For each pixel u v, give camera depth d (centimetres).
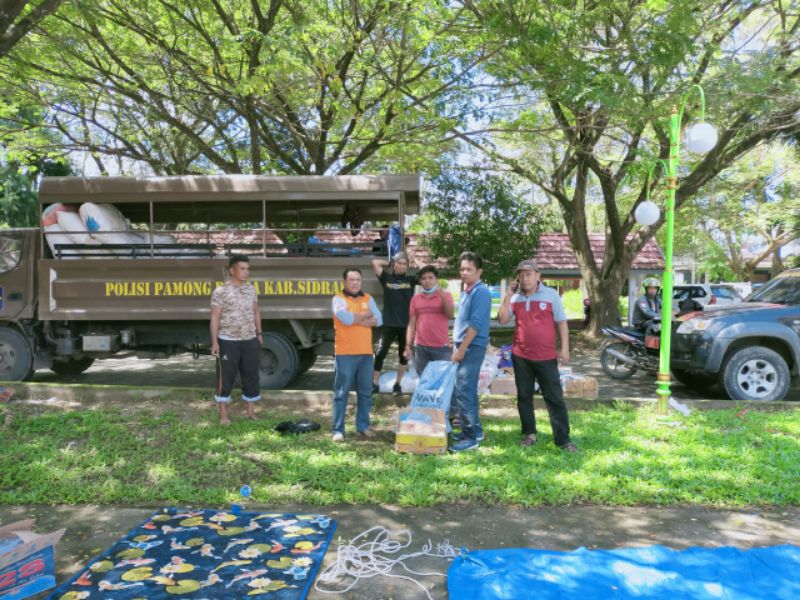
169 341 850
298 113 1231
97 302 809
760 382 754
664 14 885
